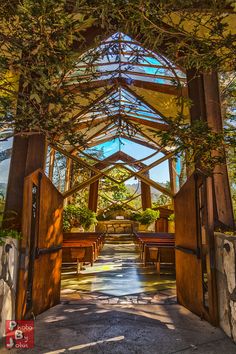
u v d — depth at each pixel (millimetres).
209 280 2684
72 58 1689
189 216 3172
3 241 2330
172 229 11531
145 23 1749
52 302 3279
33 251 2836
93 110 2383
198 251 2840
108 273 5512
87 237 7730
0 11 1496
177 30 1964
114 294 3891
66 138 2135
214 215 3043
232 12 1884
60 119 1991
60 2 1376
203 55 1914
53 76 1701
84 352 2066
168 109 5516
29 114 1839
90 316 2904
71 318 2838
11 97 1962
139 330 2500
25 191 2754
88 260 5461
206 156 2381
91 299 3629
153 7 1625
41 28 1451
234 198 3436
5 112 1866
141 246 6820
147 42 2264
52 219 3373
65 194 4035
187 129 2176
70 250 5320
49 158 7973
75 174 11508
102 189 15039
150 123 6832
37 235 2904
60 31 1495
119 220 13781
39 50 1509
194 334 2404
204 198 2816
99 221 13758
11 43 1518
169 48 2109
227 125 3508
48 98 1775
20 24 1465
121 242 12289
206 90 3338
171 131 2178
